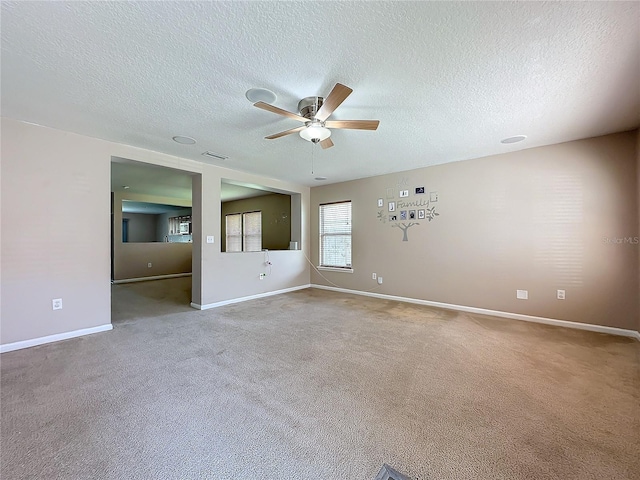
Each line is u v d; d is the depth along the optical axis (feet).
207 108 8.28
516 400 6.29
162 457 4.67
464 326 11.48
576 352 8.82
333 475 4.34
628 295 10.27
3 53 5.75
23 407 5.98
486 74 6.61
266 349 9.18
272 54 5.89
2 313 8.95
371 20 4.98
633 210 10.12
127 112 8.55
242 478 4.29
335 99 6.39
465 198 13.79
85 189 10.58
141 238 37.55
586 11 4.75
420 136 10.53
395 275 16.34
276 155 12.93
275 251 18.33
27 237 9.40
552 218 11.62
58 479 4.22
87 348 9.24
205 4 4.59
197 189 14.56
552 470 4.41
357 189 18.01
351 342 9.78
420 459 4.66
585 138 10.86
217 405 6.12
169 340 9.98
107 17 4.85
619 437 5.12
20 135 9.25
